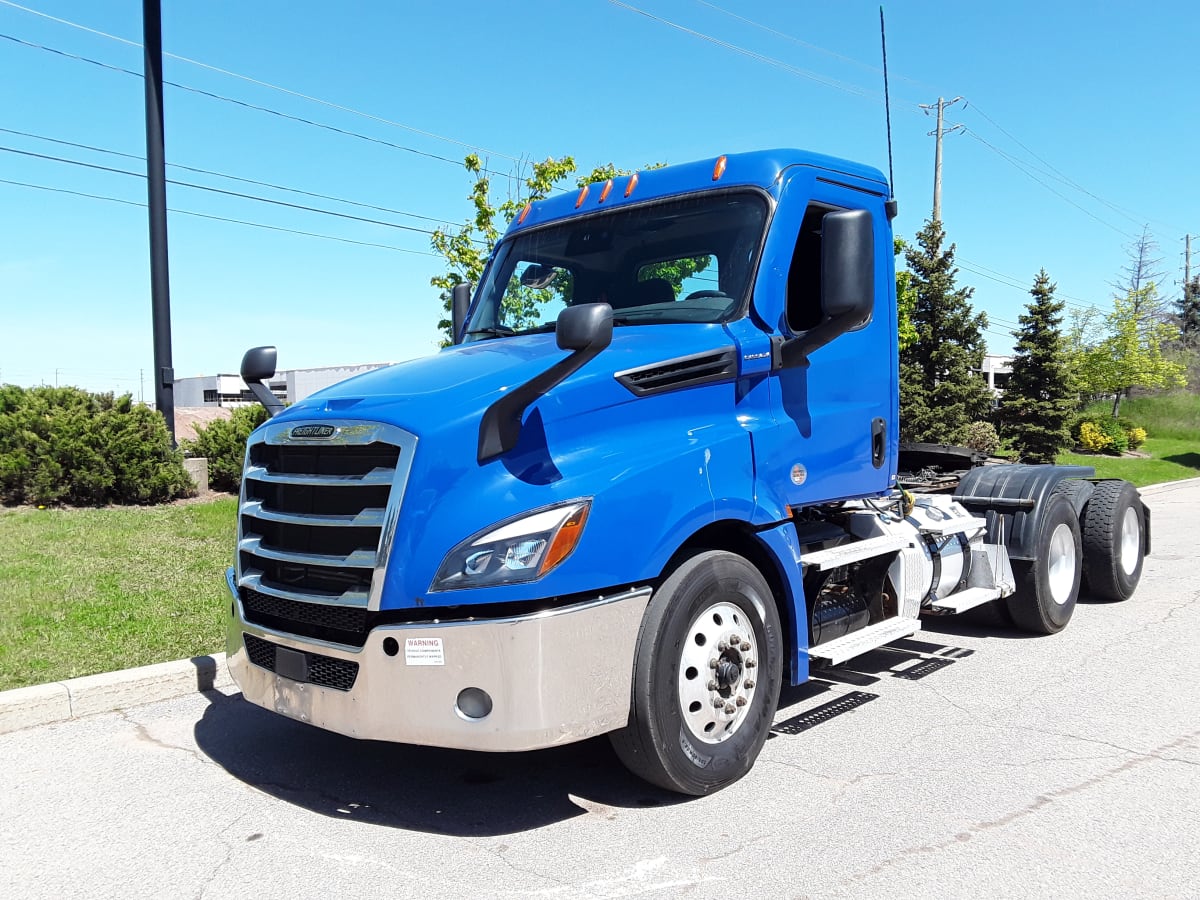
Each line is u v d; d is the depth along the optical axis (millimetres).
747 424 4691
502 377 4105
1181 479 26203
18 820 4152
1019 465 7762
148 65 13367
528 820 4090
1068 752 4883
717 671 4273
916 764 4715
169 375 13859
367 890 3502
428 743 3689
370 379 4508
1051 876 3570
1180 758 4797
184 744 5055
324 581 3982
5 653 6152
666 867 3648
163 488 13164
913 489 7477
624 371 4227
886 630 5453
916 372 30797
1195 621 7965
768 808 4188
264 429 4422
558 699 3691
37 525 11047
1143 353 48312
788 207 5004
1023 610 7270
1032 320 33312
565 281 5492
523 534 3688
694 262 5027
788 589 4719
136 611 7254
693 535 4477
